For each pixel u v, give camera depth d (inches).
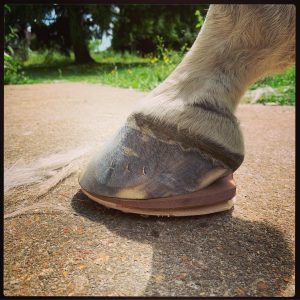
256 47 8.5
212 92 8.5
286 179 12.6
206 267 7.8
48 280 7.4
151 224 9.3
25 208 10.3
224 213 10.0
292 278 7.6
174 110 8.7
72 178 12.2
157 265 7.8
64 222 9.5
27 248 8.4
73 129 18.4
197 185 9.1
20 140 16.7
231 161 8.9
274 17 8.1
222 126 8.6
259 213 10.2
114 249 8.4
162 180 9.1
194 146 8.9
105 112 22.7
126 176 9.2
